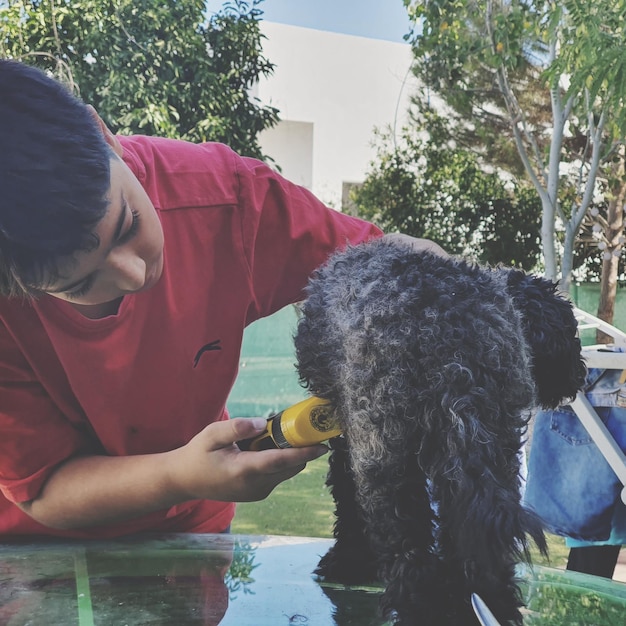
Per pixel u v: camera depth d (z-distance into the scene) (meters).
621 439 2.41
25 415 1.38
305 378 1.20
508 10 6.25
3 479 1.42
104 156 1.03
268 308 1.65
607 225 7.96
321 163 10.20
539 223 8.91
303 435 1.19
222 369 1.56
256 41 7.37
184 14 6.54
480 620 0.92
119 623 1.07
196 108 6.86
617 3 4.18
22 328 1.35
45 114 0.99
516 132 6.77
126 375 1.42
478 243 9.01
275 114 7.38
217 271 1.52
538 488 2.47
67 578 1.26
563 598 1.17
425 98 8.89
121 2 6.26
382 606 1.05
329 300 1.16
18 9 6.04
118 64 6.22
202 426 1.58
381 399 1.03
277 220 1.60
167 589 1.21
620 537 2.39
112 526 1.57
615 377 2.41
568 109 6.29
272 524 4.20
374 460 1.05
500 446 0.99
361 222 1.76
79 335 1.36
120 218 1.06
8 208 0.96
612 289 8.05
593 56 3.84
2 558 1.38
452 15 6.29
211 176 1.53
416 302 1.06
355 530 1.28
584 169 8.45
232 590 1.20
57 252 0.99
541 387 1.26
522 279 1.30
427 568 1.02
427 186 9.05
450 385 1.00
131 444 1.52
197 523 1.73
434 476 0.99
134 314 1.40
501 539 0.89
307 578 1.28
